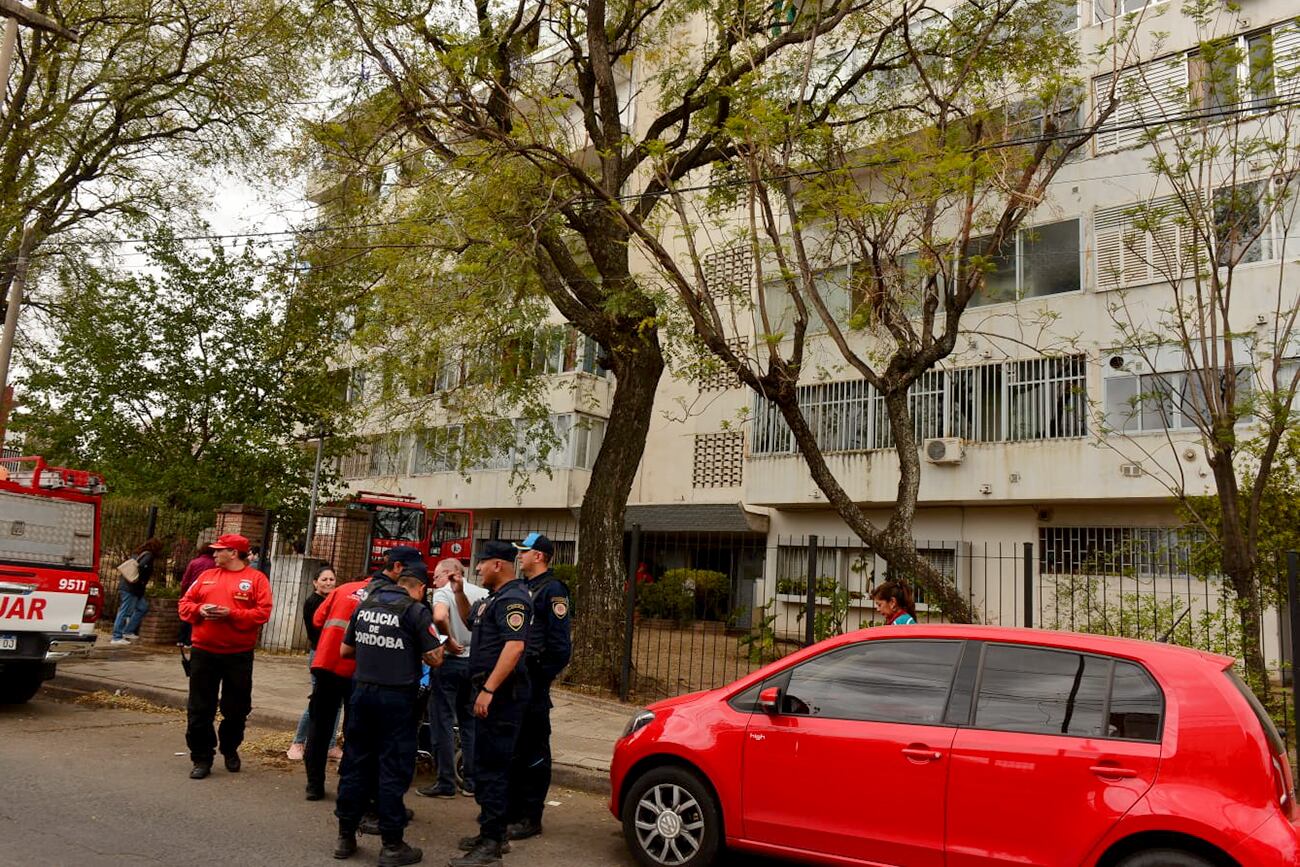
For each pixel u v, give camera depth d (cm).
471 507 2686
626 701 1077
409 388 1348
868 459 1922
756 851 520
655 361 1244
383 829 531
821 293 1988
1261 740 424
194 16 1669
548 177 1094
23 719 912
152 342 1745
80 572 999
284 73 1684
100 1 1664
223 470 1723
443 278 1120
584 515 1209
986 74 1153
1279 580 884
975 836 457
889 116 1230
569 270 1203
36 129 1647
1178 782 425
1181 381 1545
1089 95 1462
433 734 722
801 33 1208
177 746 823
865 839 484
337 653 671
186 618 710
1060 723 462
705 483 2397
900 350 1009
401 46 1130
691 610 1977
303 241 1352
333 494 1992
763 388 988
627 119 2328
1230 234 1018
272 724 928
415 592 579
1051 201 1608
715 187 1058
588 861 575
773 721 527
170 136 1805
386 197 1262
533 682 618
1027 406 1733
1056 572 1625
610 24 1375
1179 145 1105
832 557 2052
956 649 506
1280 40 1449
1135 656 467
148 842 543
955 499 1789
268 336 1772
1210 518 1042
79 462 1741
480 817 543
